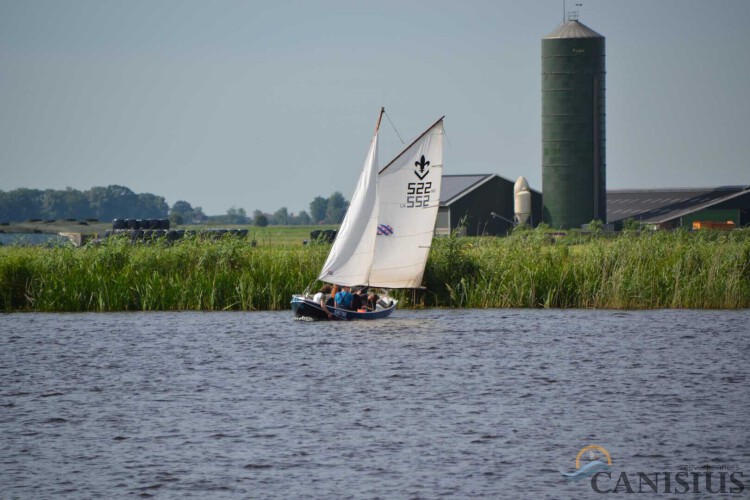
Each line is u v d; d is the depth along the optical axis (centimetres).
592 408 11081
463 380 12750
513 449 9488
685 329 17162
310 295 19012
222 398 11775
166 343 15888
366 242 18250
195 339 16275
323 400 11619
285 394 11969
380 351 15038
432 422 10494
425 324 17900
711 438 9800
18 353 15012
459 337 16362
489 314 19288
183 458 9262
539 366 13712
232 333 16888
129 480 8656
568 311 19725
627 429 10144
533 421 10506
